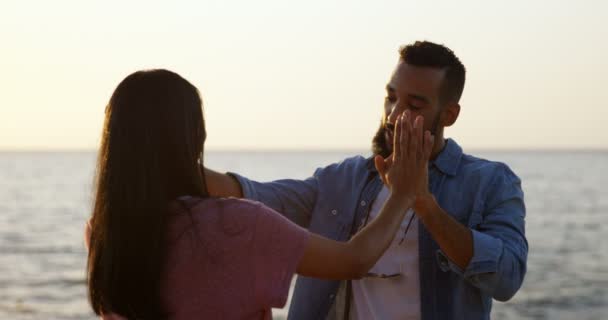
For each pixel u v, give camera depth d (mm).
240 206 2186
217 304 2131
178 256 2127
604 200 61469
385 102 3111
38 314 18141
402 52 3080
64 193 73750
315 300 3104
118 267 2105
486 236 2773
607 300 19250
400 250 3010
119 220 2107
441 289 2955
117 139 2137
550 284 22141
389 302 3000
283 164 187625
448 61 3021
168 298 2125
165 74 2176
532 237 35812
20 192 75188
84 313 18266
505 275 2803
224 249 2143
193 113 2186
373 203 3121
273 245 2180
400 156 2469
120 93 2166
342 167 3240
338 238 3143
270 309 2209
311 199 3203
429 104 2998
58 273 25188
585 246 32094
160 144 2141
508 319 17062
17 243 34156
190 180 2174
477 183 3014
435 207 2627
